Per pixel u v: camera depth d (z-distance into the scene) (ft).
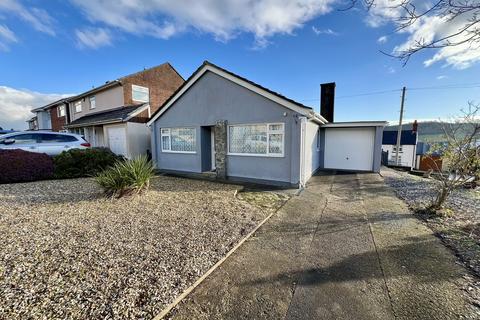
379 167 36.76
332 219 15.20
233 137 28.84
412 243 11.42
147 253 9.99
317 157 38.58
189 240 11.48
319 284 8.16
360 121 36.27
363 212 16.57
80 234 11.74
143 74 54.49
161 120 35.83
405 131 66.08
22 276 7.94
